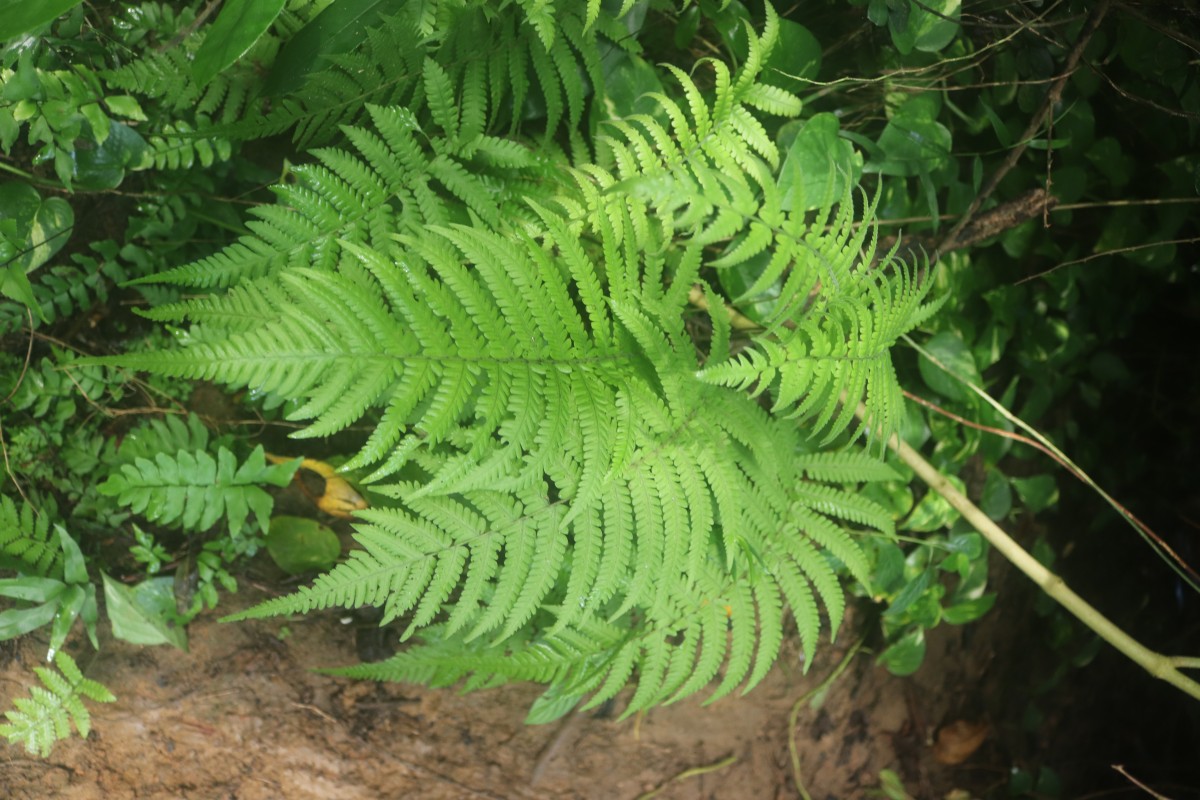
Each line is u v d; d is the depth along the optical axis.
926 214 2.66
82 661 2.24
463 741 2.64
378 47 2.02
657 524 1.86
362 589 1.79
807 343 1.93
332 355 1.56
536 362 1.73
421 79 2.09
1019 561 2.69
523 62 2.12
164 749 2.29
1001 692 3.49
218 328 1.87
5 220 2.05
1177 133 2.76
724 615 2.14
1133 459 3.41
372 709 2.54
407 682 2.59
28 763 2.14
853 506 2.25
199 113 2.21
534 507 1.87
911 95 2.56
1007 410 2.91
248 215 2.39
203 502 2.16
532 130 2.41
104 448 2.29
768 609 2.16
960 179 2.75
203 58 1.71
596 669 2.12
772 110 2.11
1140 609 3.64
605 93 2.25
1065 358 3.07
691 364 1.92
